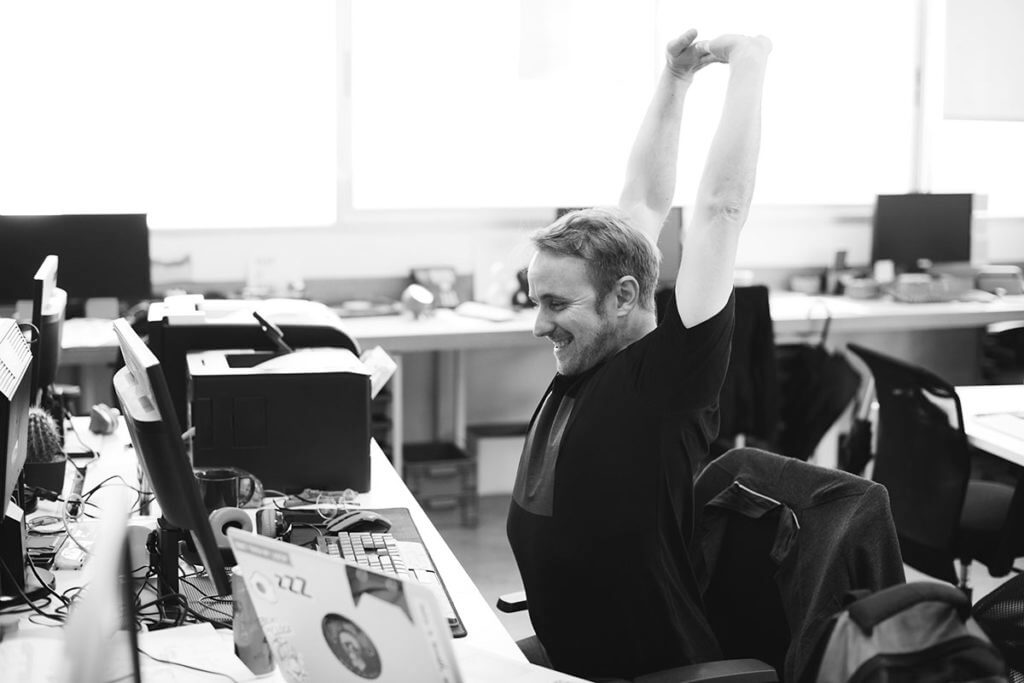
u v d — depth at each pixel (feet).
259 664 5.38
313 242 16.74
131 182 16.10
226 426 8.15
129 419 5.74
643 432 6.22
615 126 17.76
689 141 17.92
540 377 18.26
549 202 17.71
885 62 18.86
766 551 6.60
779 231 18.83
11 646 5.67
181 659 5.57
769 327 14.44
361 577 4.20
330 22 16.53
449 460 16.57
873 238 18.58
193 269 16.29
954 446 10.31
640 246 6.49
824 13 18.48
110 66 15.80
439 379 17.58
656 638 6.36
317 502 8.12
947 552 10.58
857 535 6.09
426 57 16.97
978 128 19.48
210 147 16.34
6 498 6.08
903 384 10.70
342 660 4.50
